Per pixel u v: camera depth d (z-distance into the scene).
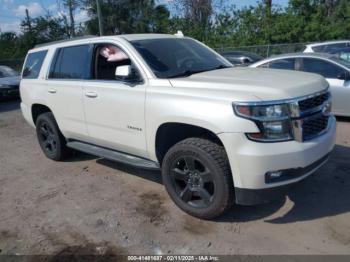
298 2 28.11
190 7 33.25
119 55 4.40
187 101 3.57
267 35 26.42
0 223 4.07
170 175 3.94
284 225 3.64
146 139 4.07
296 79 3.66
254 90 3.34
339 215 3.75
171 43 4.70
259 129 3.20
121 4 39.28
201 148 3.54
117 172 5.33
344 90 7.29
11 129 9.06
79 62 4.98
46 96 5.52
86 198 4.53
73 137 5.39
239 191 3.38
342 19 29.02
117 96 4.28
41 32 39.50
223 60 4.97
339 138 6.29
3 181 5.35
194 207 3.81
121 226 3.81
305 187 4.39
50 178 5.30
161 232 3.66
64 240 3.63
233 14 29.31
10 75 14.59
